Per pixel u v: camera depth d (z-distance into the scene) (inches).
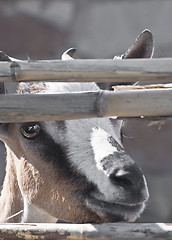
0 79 324.5
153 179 1272.1
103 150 388.5
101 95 332.2
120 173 367.2
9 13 1450.5
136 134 1144.8
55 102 336.8
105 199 377.7
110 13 1510.8
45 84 422.6
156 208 1184.2
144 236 338.3
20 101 340.2
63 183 401.4
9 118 343.3
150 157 1291.8
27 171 428.1
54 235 351.6
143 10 1501.0
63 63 317.1
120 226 346.6
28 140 420.8
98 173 381.7
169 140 1286.9
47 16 1482.5
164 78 309.7
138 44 442.6
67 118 338.0
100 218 387.2
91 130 405.4
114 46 1480.1
